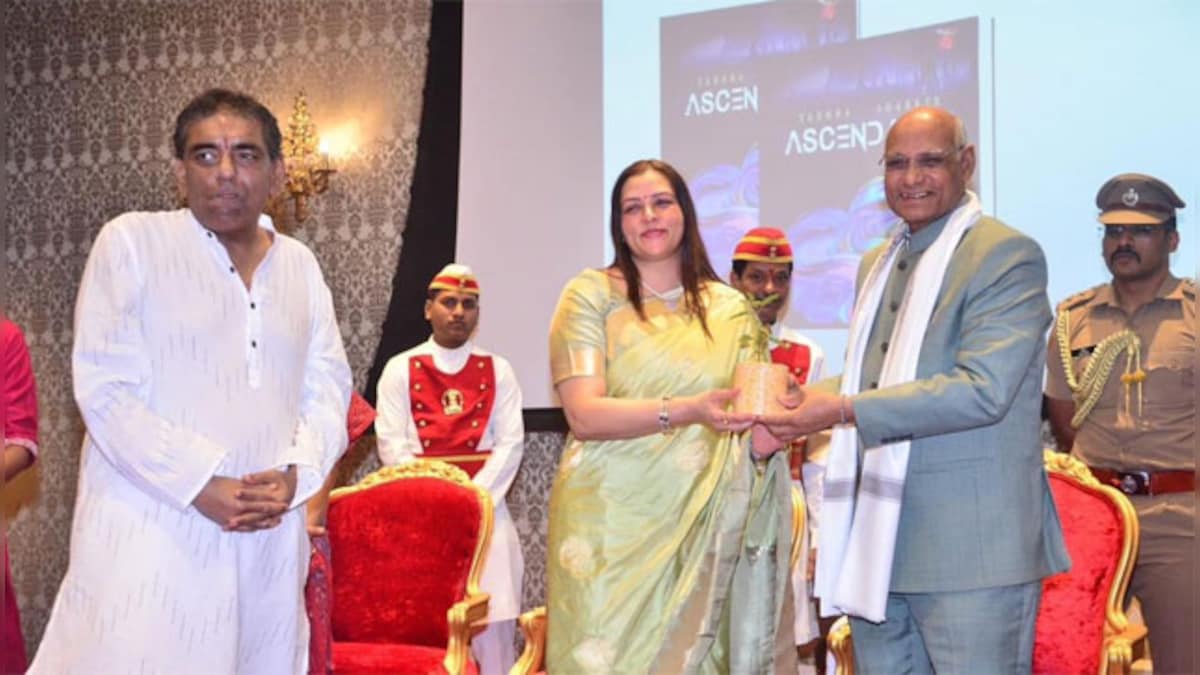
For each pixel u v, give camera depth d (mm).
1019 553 2320
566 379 2619
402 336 6121
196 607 2211
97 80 6879
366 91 6332
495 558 4809
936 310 2424
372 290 6270
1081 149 4773
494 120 5984
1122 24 4730
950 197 2480
